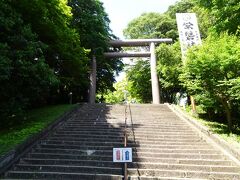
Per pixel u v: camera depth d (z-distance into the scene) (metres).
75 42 18.50
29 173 8.12
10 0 12.44
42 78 12.36
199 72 13.58
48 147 10.44
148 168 8.81
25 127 11.95
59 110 16.27
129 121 14.77
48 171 8.52
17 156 9.10
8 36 11.52
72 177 8.09
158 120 15.25
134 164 8.88
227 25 9.80
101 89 30.23
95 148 10.38
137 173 8.40
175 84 23.78
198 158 9.70
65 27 16.95
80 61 18.41
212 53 13.30
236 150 9.45
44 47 12.95
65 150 10.00
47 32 15.29
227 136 12.26
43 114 15.03
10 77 11.55
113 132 12.42
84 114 16.50
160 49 23.39
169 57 22.88
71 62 18.20
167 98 29.25
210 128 13.48
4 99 12.07
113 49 29.34
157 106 19.39
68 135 11.86
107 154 9.84
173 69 22.19
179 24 19.86
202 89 14.51
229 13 9.46
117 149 7.32
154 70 25.27
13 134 10.88
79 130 12.74
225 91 13.64
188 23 19.83
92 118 15.33
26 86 12.32
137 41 27.03
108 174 8.32
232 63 12.52
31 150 9.96
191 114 17.86
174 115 16.67
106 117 15.70
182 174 8.33
